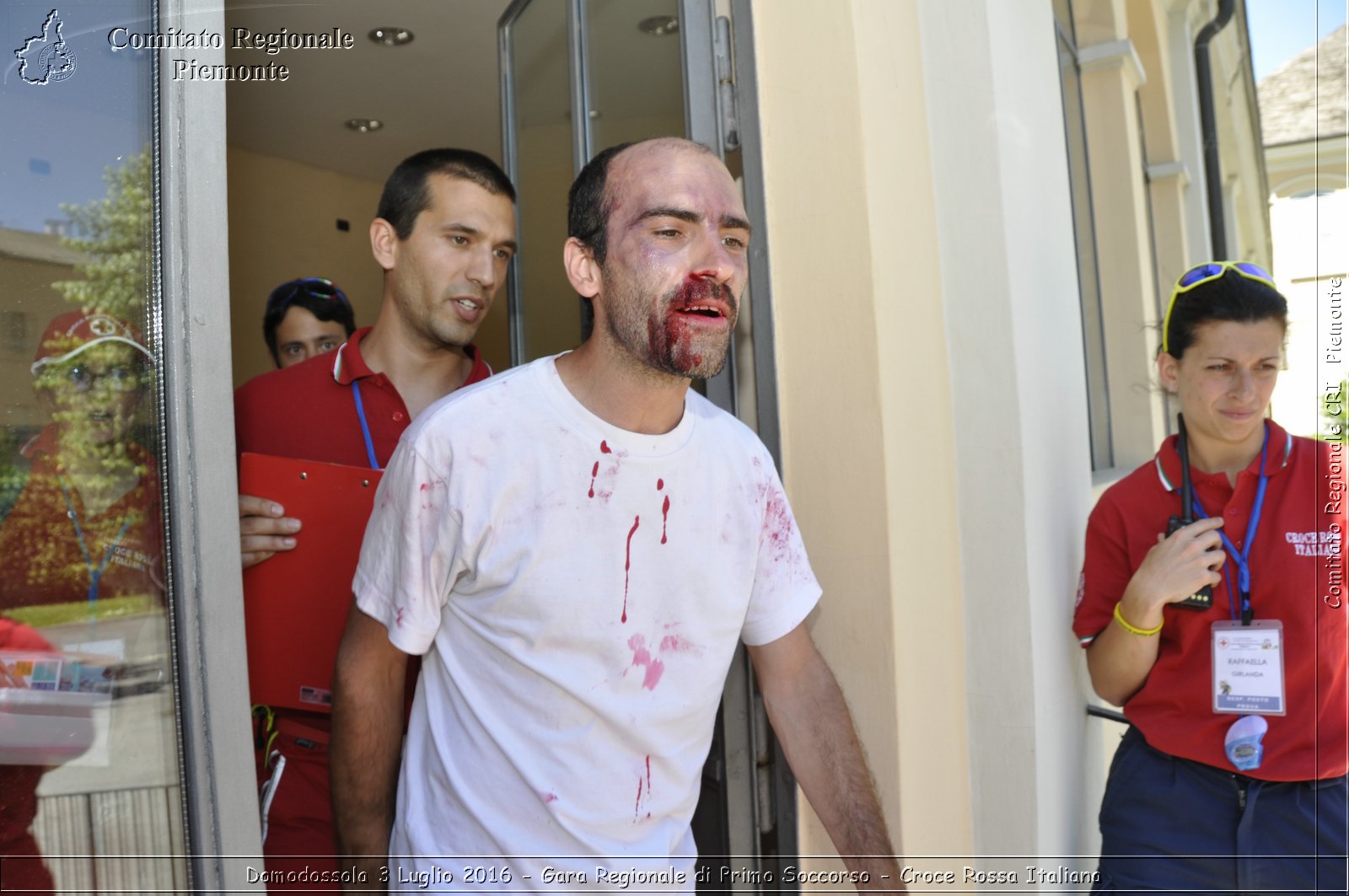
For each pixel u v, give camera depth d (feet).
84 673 3.38
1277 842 5.19
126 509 3.45
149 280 3.50
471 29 11.10
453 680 3.90
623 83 6.32
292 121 14.02
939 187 6.07
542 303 7.37
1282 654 5.21
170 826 3.48
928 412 5.78
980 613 5.94
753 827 5.60
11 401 3.32
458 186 5.41
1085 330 11.27
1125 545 5.86
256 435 5.23
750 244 5.76
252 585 4.59
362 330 5.80
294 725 4.78
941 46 6.06
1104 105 11.55
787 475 5.76
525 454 3.74
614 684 3.83
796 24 5.60
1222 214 14.38
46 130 3.39
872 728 5.48
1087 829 6.75
